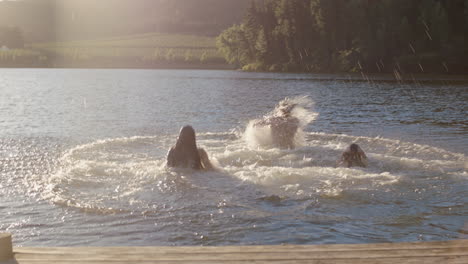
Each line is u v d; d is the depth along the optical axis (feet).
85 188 31.94
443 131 63.77
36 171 37.40
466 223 25.21
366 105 104.83
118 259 18.24
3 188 32.04
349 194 30.53
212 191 31.35
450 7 308.81
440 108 97.71
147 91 157.79
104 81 237.66
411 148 48.91
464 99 121.08
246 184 32.99
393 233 23.71
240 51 456.04
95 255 18.63
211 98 126.72
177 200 29.32
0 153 45.21
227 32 496.23
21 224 25.14
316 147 48.55
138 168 37.81
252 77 288.51
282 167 38.27
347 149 39.96
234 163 40.47
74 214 26.73
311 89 167.73
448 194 30.71
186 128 38.37
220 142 52.37
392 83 204.74
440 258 18.34
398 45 310.45
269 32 407.85
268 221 25.53
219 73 390.01
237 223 25.20
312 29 366.43
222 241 22.74
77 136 57.72
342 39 343.05
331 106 102.22
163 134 60.59
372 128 67.36
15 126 66.13
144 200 29.35
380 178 34.65
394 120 77.00
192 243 22.52
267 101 117.50
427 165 39.45
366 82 215.10
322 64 350.43
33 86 181.06
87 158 42.24
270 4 420.77
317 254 18.80
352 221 25.57
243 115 85.20
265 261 18.11
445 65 283.59
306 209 27.55
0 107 93.66
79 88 172.86
